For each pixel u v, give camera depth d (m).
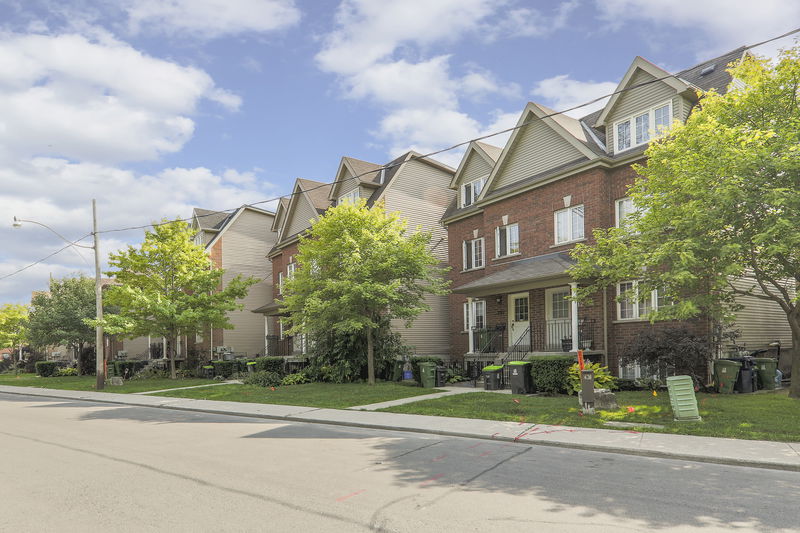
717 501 6.24
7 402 20.70
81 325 37.31
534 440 9.95
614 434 10.21
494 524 5.54
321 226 20.92
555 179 20.39
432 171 30.03
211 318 28.09
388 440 10.62
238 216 38.47
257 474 7.86
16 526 5.77
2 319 45.09
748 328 17.52
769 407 12.05
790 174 11.17
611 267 14.79
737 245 10.98
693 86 17.27
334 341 23.22
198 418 14.76
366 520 5.73
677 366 15.16
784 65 12.12
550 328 20.16
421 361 22.52
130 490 7.11
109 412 16.61
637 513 5.82
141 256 28.17
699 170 11.66
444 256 29.41
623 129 19.31
